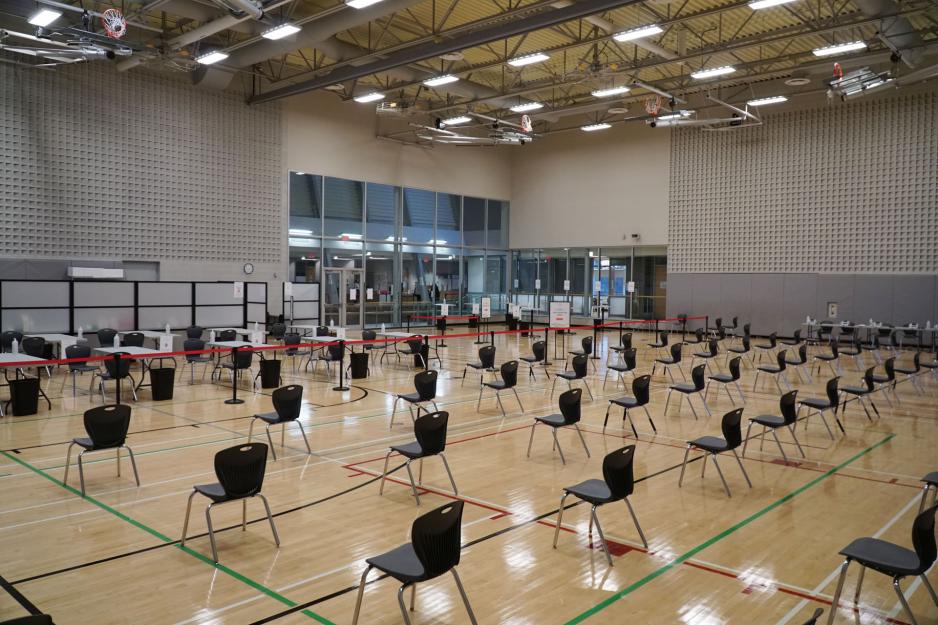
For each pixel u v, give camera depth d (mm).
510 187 27891
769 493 6484
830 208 20188
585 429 9164
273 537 5203
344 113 21547
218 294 16766
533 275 27438
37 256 15039
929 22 15602
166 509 5789
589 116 25031
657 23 11820
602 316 22641
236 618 3918
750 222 21688
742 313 21922
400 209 23609
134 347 11859
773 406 10828
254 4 10266
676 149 23125
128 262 16625
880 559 3752
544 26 11562
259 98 18219
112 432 6234
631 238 24281
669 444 8367
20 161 14734
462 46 12773
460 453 7840
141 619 3889
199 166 17812
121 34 10422
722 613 4074
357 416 9742
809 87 20297
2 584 4336
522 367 15078
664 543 5195
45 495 6105
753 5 10789
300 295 19562
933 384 13242
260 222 19266
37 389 9531
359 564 4734
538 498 6246
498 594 4297
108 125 16047
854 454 7977
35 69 14836
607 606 4145
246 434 8523
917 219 18781
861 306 19734
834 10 13898
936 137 18391
